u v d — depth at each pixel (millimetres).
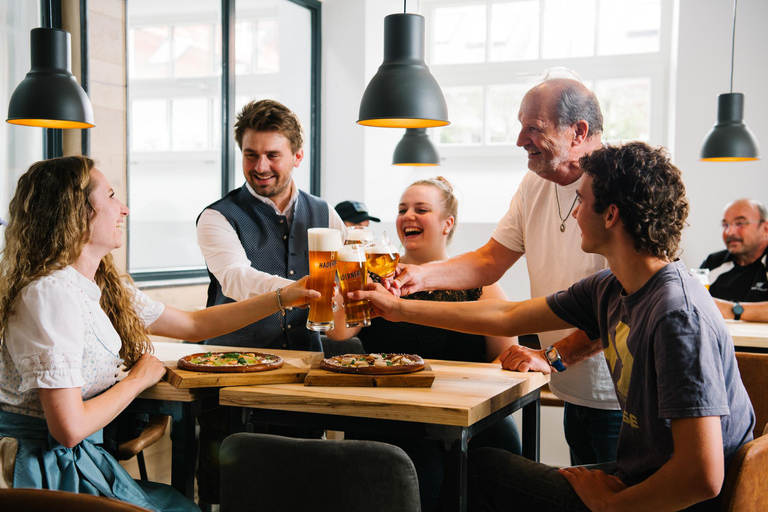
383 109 2076
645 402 1428
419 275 2207
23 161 3275
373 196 5879
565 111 2018
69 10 3410
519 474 1628
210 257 2535
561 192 2150
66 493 918
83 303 1708
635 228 1464
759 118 4887
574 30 5691
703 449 1283
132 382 1754
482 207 5727
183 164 4562
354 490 1321
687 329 1338
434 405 1547
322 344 2777
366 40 5691
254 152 2510
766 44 4848
